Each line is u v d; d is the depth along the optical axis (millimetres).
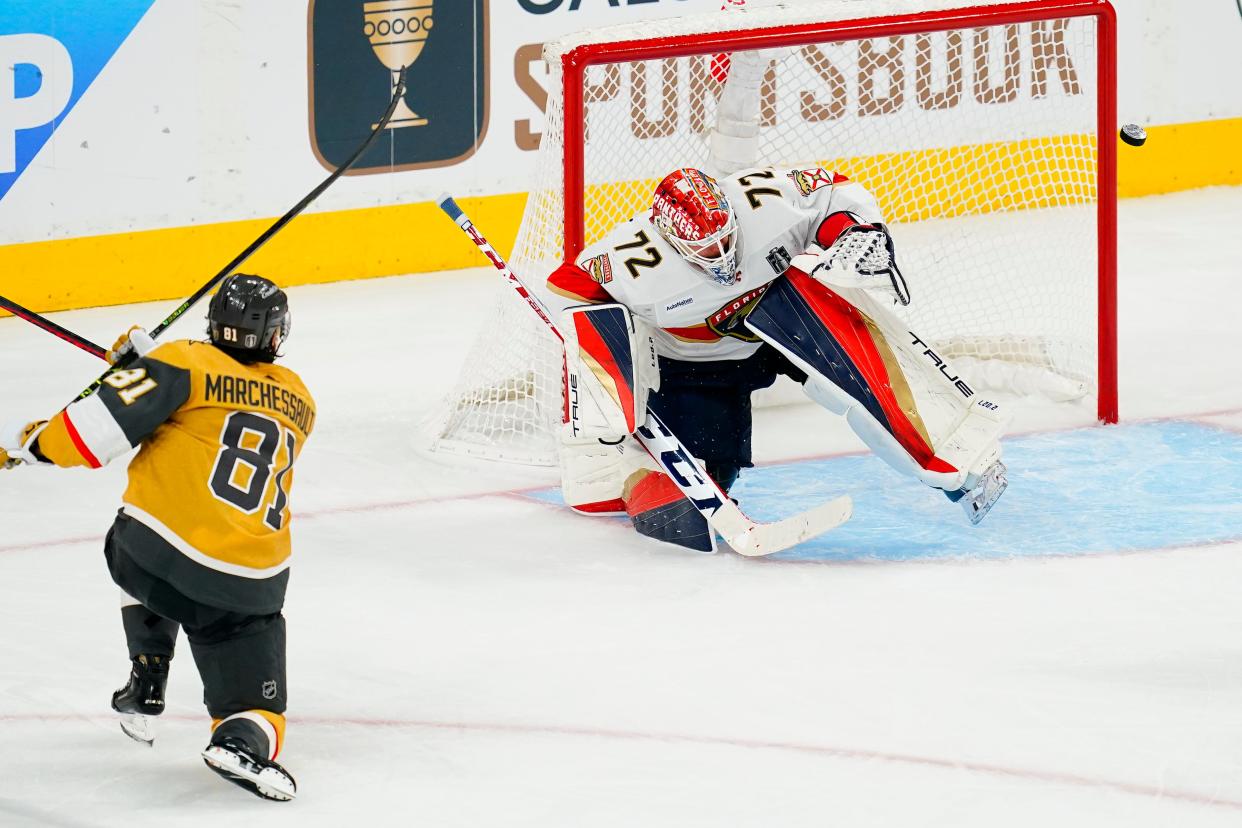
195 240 32750
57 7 30797
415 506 19844
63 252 31766
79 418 11227
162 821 11547
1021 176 34375
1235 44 38000
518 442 22188
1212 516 18094
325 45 33031
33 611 16234
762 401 24188
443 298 32438
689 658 14508
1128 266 32031
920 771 12016
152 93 31828
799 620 15367
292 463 12211
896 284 17422
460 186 34594
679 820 11352
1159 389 23875
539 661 14570
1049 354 24109
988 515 18516
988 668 13984
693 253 16875
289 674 14398
